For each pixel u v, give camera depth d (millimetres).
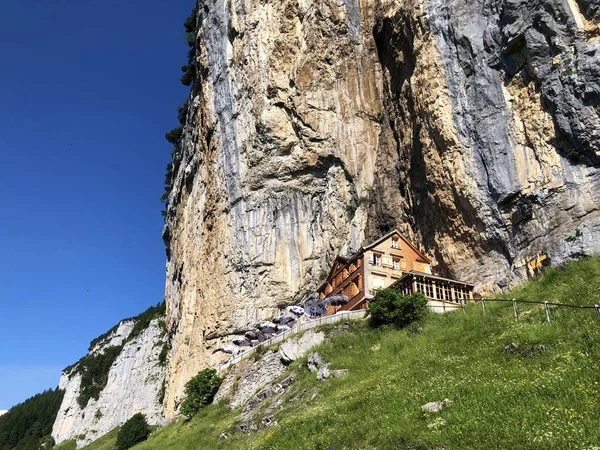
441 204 40125
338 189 53906
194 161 67625
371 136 54594
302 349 36406
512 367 18984
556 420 13273
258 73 55844
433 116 40750
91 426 117750
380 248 43719
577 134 31391
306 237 53781
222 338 53500
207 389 42500
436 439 14516
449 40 41406
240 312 53062
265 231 54438
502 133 36125
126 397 115688
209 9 64562
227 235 56062
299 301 52344
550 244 31391
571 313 22141
